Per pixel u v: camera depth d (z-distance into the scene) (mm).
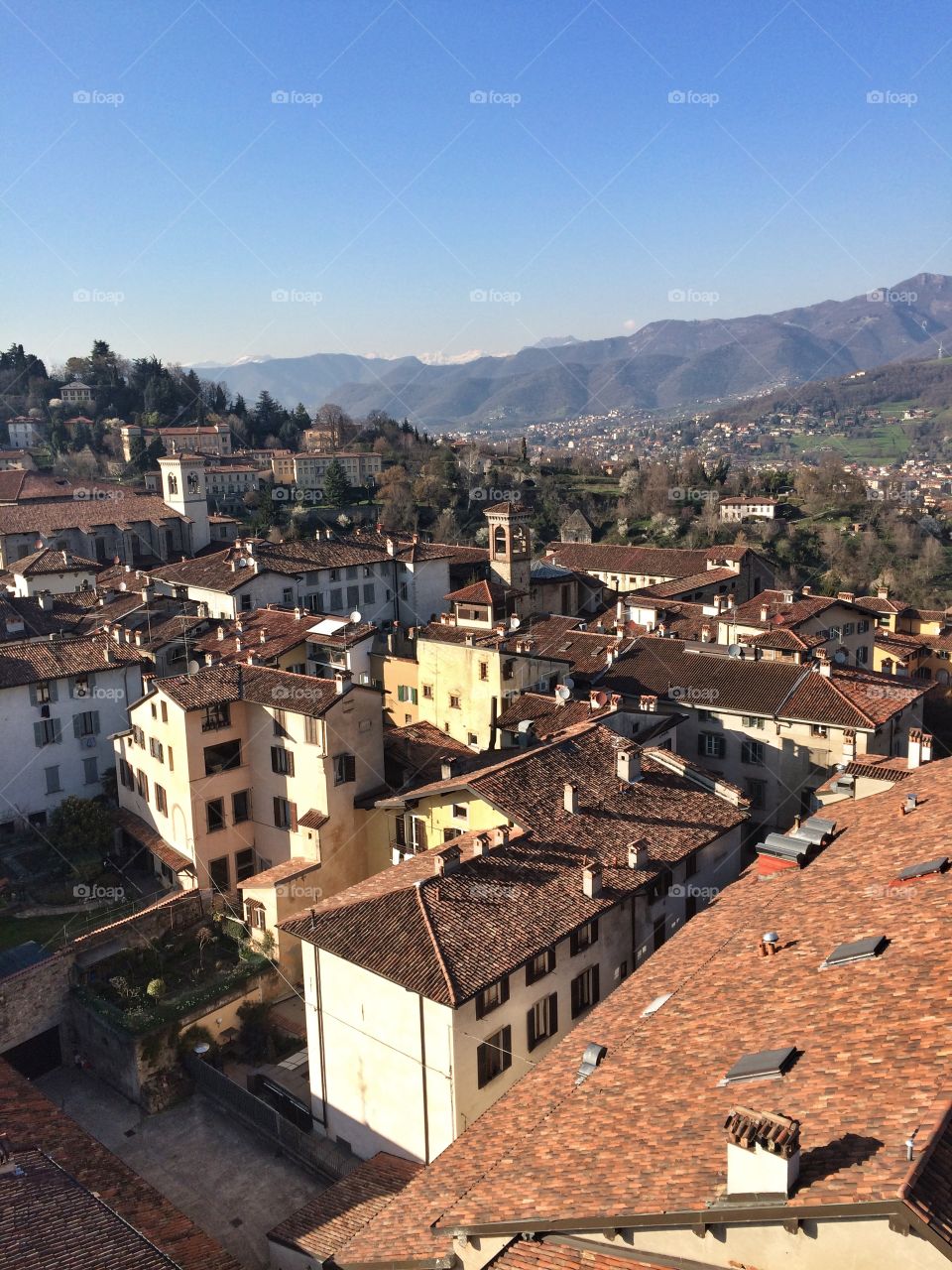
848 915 25094
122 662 67312
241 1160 40000
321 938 36531
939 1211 13797
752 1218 15414
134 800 60438
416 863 41531
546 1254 18250
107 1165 32844
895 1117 15859
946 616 109875
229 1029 46219
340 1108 37906
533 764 45156
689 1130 18594
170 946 50281
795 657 70938
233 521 152375
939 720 89188
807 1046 19438
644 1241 17172
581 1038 26797
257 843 56500
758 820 62312
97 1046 45156
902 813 32094
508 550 92688
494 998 34438
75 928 52438
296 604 101375
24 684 62781
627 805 44188
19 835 62844
